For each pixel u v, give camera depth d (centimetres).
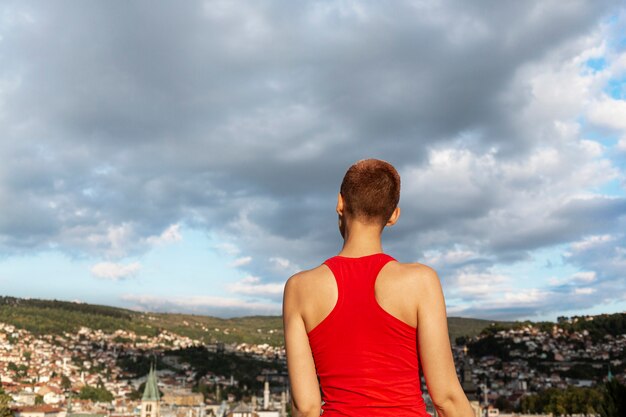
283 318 326
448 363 300
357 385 294
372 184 330
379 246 333
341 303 304
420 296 303
